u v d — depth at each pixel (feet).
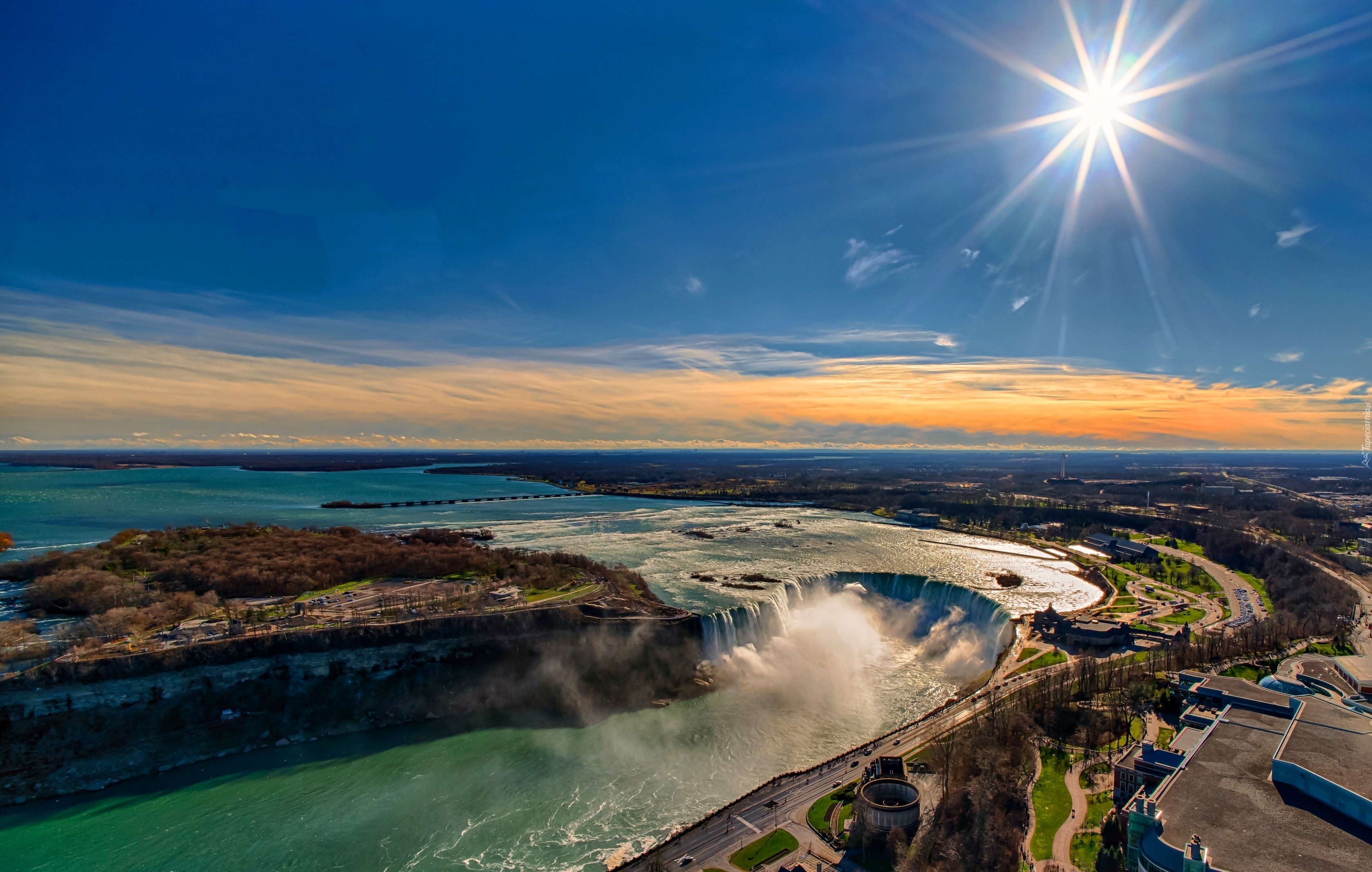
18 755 454.40
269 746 506.48
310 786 459.73
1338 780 324.60
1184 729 422.00
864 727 558.15
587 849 395.75
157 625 595.47
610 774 481.05
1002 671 628.69
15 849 390.21
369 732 535.19
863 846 370.73
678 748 520.01
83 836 402.72
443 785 463.42
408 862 383.65
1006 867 342.85
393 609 652.07
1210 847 288.51
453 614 632.38
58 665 488.85
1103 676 566.36
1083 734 481.87
